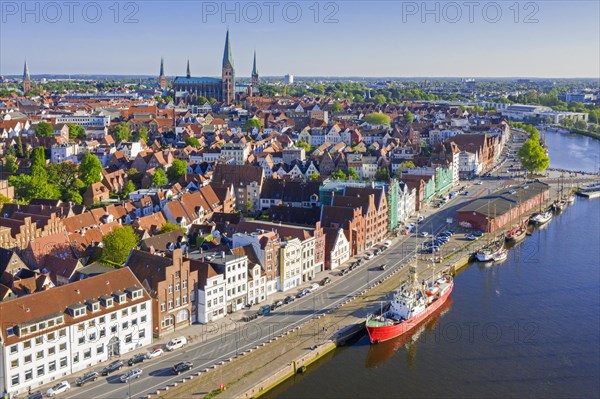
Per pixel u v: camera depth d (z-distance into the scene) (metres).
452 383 150.00
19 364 133.75
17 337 133.25
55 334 139.00
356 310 182.38
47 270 187.12
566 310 192.25
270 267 192.25
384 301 189.00
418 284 190.00
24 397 132.75
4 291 161.00
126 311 152.50
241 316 176.75
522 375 153.75
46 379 138.62
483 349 167.00
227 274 176.25
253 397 139.62
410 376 153.00
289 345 159.88
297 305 185.38
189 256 182.25
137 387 137.38
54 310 141.75
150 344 157.88
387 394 144.88
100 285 152.50
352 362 159.62
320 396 143.38
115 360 149.12
